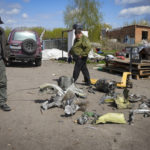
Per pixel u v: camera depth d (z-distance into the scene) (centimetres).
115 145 268
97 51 2128
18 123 338
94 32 2352
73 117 366
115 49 2688
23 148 260
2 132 304
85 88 595
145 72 809
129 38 3644
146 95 532
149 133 305
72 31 1441
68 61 1375
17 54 1033
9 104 439
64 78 460
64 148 260
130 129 318
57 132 305
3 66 385
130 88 616
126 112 397
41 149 258
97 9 2270
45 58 1579
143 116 376
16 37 1078
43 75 836
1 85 389
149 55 870
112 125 333
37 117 364
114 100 446
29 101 461
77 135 296
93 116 371
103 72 959
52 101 434
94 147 263
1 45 378
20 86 617
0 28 378
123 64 877
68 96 420
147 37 3688
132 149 260
